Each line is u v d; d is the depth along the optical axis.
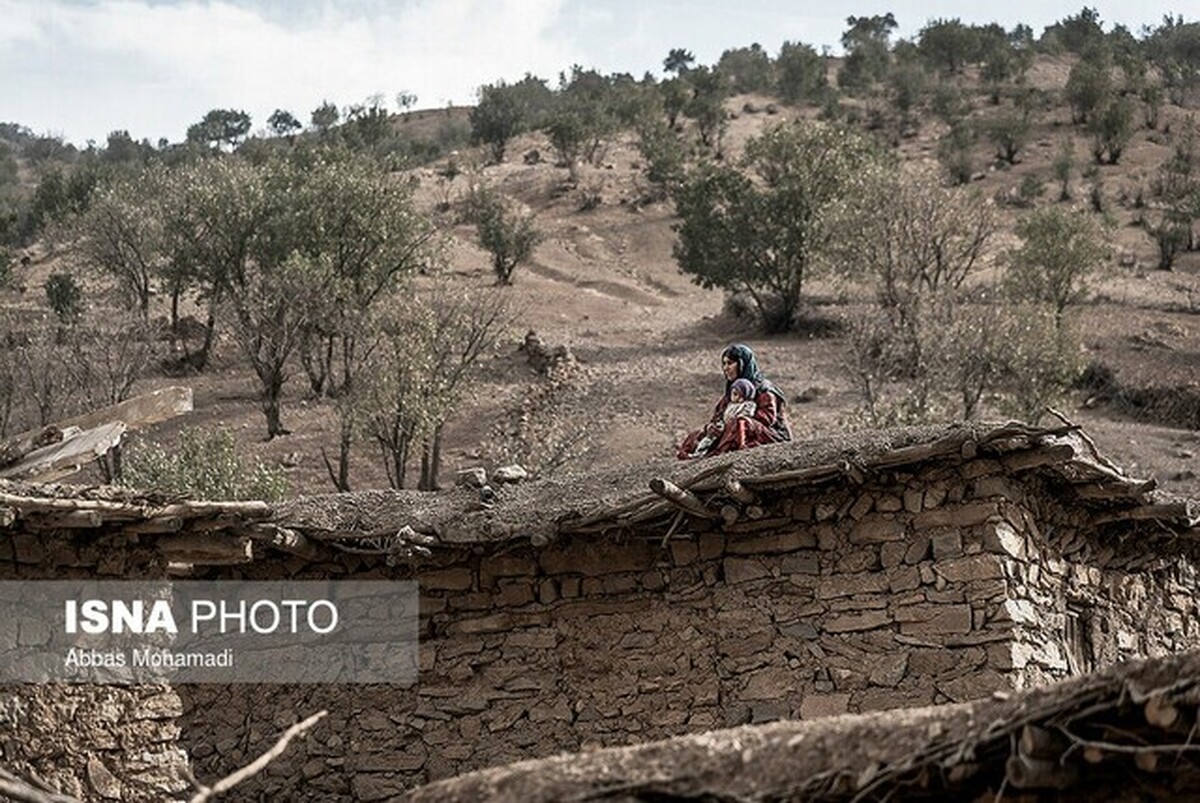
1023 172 86.56
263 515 11.73
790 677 12.47
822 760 5.83
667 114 103.75
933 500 12.31
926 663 12.13
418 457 39.75
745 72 125.56
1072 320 43.75
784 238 53.50
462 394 40.31
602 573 13.05
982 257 57.81
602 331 55.00
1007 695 5.87
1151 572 14.47
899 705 12.13
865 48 130.62
